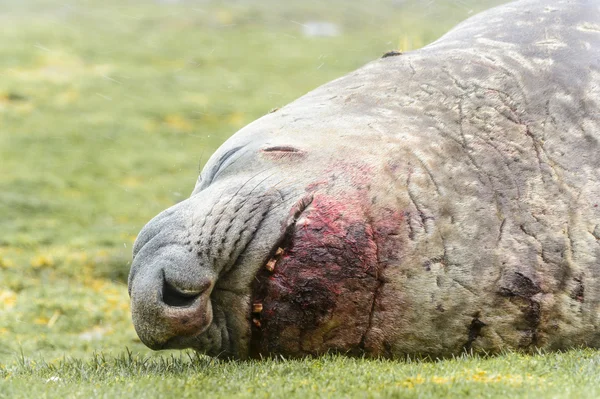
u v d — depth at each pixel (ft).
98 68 389.19
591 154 83.87
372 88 88.33
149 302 78.59
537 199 81.25
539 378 68.85
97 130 307.17
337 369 72.74
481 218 79.82
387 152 80.69
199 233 79.10
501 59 89.20
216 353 82.69
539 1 98.17
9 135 297.33
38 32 439.22
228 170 82.74
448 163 81.20
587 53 90.02
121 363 83.25
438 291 78.54
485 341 80.33
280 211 78.28
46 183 249.96
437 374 70.59
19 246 189.16
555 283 80.48
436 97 86.07
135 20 478.59
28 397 67.36
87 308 138.00
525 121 84.58
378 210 78.18
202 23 476.54
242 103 343.87
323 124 84.43
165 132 310.04
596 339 82.17
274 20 477.36
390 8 470.80
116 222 217.97
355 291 77.82
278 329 79.36
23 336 122.42
